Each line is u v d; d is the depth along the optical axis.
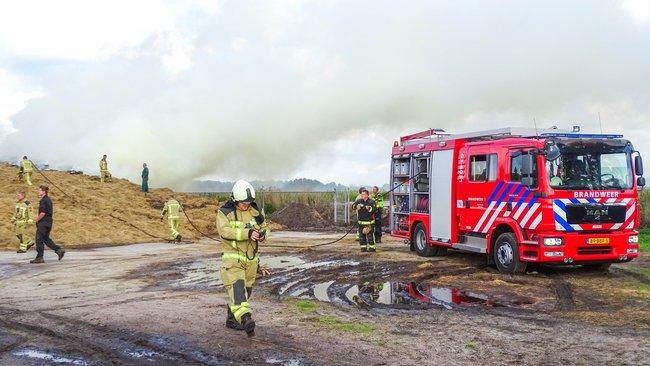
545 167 12.14
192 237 26.23
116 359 6.55
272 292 11.03
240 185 7.26
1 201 26.08
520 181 12.70
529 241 12.51
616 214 12.48
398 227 18.05
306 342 7.14
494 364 6.25
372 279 12.65
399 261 15.55
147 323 8.16
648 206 24.12
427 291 11.12
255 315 8.77
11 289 11.49
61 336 7.56
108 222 25.66
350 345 7.01
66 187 31.98
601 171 12.54
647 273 13.12
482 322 8.34
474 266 14.48
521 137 13.34
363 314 8.91
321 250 18.66
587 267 13.93
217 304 9.58
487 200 13.77
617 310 9.20
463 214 14.69
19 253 19.22
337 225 32.28
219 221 7.23
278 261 16.00
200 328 7.84
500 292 10.92
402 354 6.63
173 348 6.91
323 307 9.48
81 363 6.43
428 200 16.28
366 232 17.88
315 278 12.84
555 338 7.37
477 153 14.16
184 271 14.29
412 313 9.01
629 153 12.83
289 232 28.22
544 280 12.16
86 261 16.56
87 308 9.34
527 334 7.59
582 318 8.61
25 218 19.39
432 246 16.33
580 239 12.23
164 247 21.41
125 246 21.84
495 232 13.70
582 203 12.23
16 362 6.47
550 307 9.46
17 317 8.71
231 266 7.30
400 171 17.89
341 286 11.77
